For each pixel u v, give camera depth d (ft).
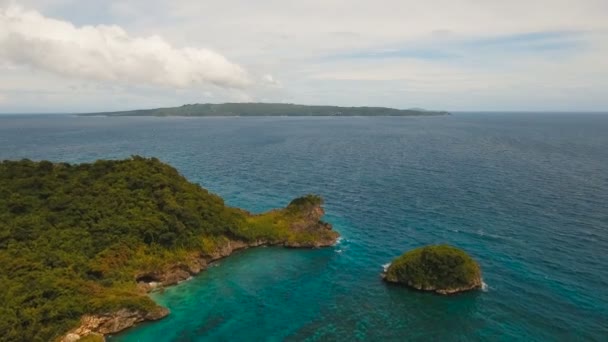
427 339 137.90
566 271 178.91
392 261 192.34
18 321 128.67
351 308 159.43
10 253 161.17
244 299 168.45
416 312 155.22
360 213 269.85
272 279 185.88
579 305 152.76
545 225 235.40
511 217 250.98
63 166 240.53
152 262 181.57
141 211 205.36
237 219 228.43
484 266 185.78
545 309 151.33
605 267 181.68
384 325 147.13
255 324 150.10
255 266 199.41
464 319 148.87
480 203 282.56
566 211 261.24
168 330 147.13
